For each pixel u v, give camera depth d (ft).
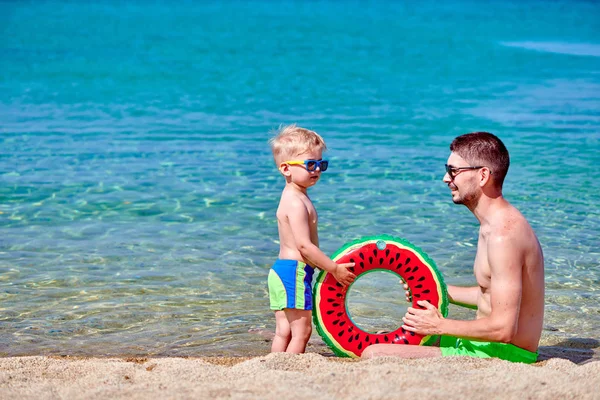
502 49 81.87
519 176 30.01
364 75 64.90
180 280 18.89
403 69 68.23
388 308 17.17
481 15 120.06
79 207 25.70
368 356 12.71
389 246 13.30
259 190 28.30
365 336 13.34
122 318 16.39
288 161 13.69
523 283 12.01
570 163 32.45
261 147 36.83
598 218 24.18
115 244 21.75
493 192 12.19
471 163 12.12
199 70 67.10
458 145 12.38
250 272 19.56
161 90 57.21
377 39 89.71
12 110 48.03
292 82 61.16
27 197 26.89
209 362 12.84
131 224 23.81
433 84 60.08
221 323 16.19
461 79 62.69
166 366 11.69
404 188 28.35
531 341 12.33
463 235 22.53
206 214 25.02
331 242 21.58
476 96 53.93
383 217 24.36
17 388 10.25
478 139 12.23
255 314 16.76
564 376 10.28
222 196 27.35
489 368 10.68
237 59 73.46
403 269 13.25
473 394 9.43
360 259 13.26
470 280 18.66
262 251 21.25
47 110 48.29
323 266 13.16
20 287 18.24
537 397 9.41
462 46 84.33
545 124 42.50
